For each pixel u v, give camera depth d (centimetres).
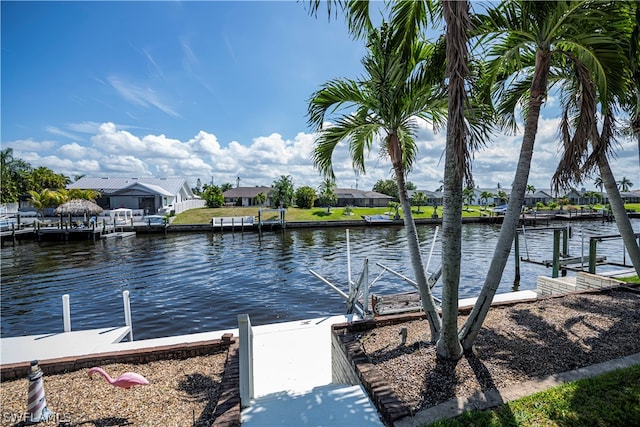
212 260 1650
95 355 379
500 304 484
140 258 1703
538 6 296
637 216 4534
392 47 376
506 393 265
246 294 1055
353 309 700
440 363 316
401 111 400
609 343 352
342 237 2578
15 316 864
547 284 750
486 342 358
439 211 4269
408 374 300
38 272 1381
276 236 2645
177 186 3947
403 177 403
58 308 927
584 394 257
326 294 1051
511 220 321
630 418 228
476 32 314
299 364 445
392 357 335
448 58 272
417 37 383
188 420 271
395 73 370
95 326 798
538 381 281
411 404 256
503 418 232
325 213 3881
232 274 1341
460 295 1024
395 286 1132
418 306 566
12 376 353
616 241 2148
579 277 673
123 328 598
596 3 310
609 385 267
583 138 330
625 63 356
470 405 250
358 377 312
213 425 242
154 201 3488
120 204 3447
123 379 304
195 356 402
